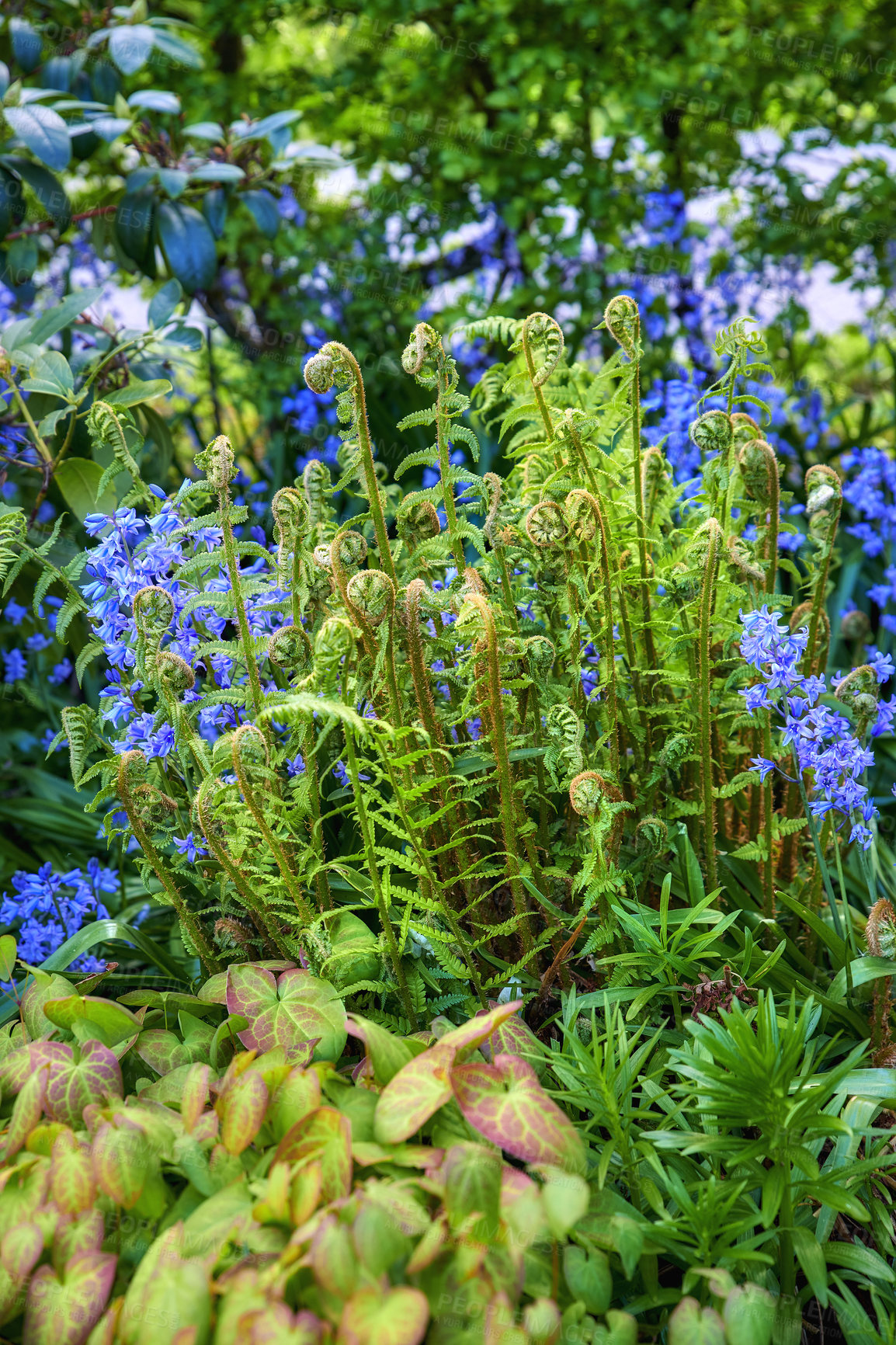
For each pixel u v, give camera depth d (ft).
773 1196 2.05
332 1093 2.16
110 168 5.45
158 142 4.18
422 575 2.67
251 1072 2.10
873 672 2.61
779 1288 2.16
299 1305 1.88
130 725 2.64
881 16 5.48
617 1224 1.99
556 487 2.59
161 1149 2.05
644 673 2.74
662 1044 2.50
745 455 2.72
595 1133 2.34
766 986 2.63
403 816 2.28
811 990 2.59
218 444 2.37
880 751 3.63
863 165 5.14
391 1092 2.05
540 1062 2.40
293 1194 1.93
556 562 2.52
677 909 2.84
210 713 2.76
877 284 5.44
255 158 4.36
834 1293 2.20
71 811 3.76
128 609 2.70
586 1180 2.12
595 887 2.39
